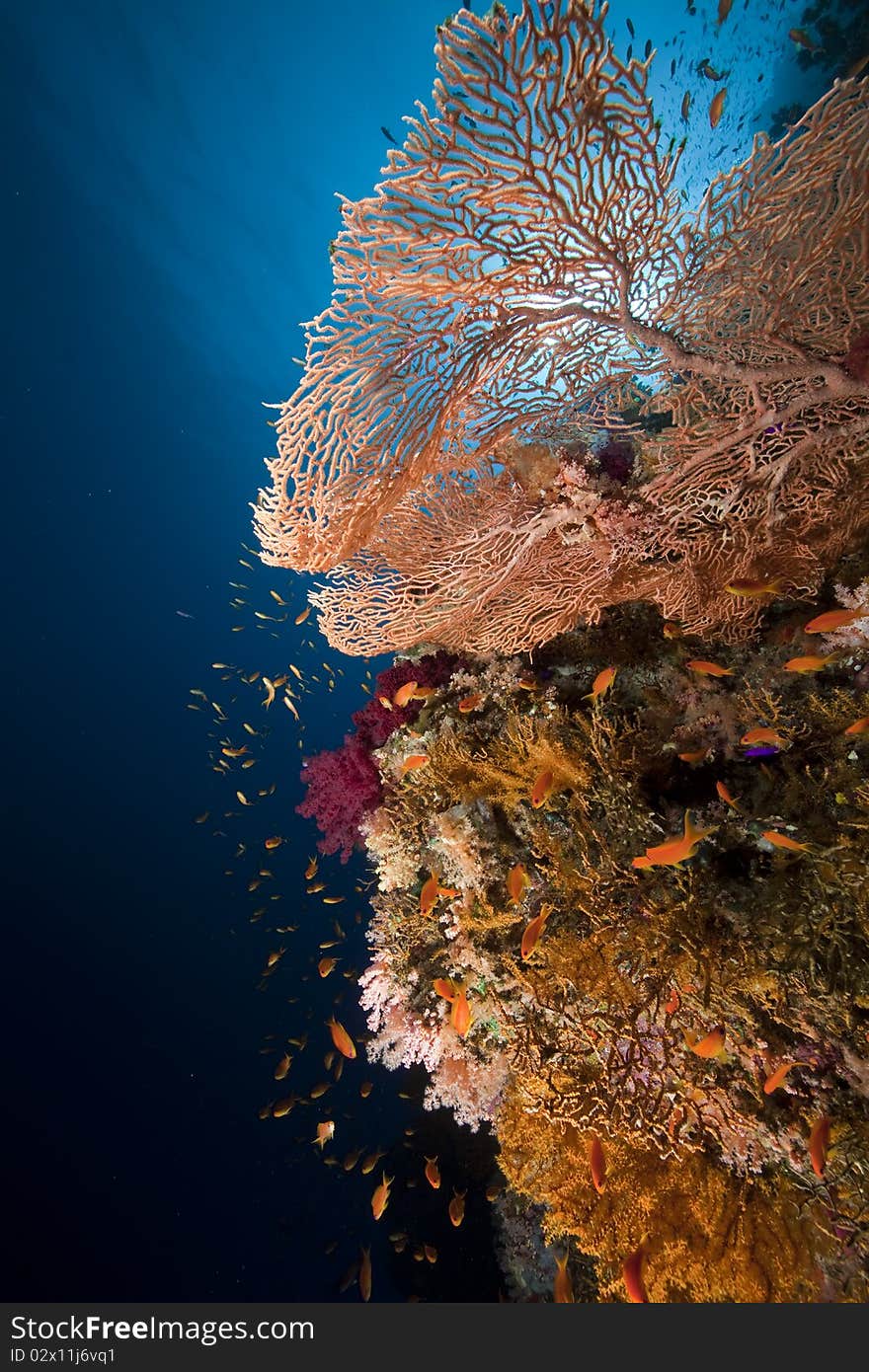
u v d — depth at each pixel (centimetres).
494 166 219
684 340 297
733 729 364
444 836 388
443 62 192
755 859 307
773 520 362
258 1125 2366
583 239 249
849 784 297
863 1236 234
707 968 271
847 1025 243
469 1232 727
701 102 1090
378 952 464
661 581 387
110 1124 2538
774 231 255
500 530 368
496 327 278
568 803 365
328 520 319
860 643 357
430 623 431
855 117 224
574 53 196
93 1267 2073
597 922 306
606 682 338
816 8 945
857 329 280
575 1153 288
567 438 370
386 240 232
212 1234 2150
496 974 361
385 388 282
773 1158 257
